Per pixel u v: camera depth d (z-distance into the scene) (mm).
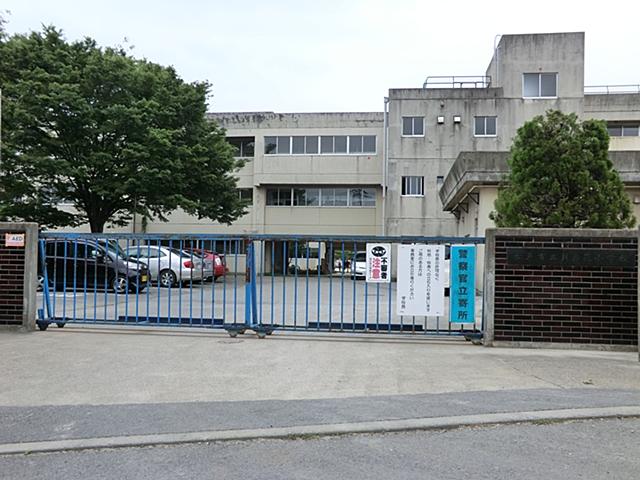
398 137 32906
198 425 5090
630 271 8688
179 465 4289
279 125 36719
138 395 6070
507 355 8219
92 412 5477
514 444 4676
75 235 10016
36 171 24281
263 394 6102
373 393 6129
